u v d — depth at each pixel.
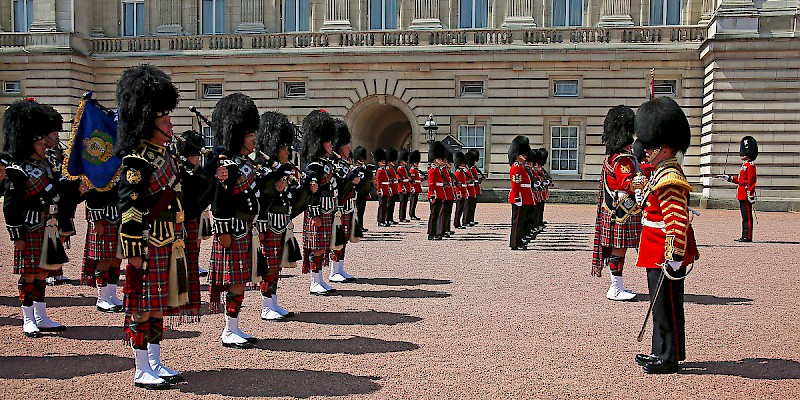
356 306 10.67
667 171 7.48
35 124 9.18
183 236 7.53
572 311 10.41
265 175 9.02
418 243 18.77
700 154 33.28
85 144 8.43
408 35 35.19
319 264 11.55
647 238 7.82
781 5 30.83
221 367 7.72
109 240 10.20
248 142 8.57
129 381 7.23
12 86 36.28
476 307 10.61
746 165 19.41
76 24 36.34
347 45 35.59
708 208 31.81
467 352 8.29
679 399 6.82
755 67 31.08
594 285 12.47
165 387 7.02
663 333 7.63
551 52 34.00
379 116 38.81
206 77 36.34
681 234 7.25
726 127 31.50
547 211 29.98
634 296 11.21
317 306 10.69
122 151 7.05
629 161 10.97
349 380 7.29
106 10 37.62
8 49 35.75
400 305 10.73
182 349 8.42
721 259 15.82
